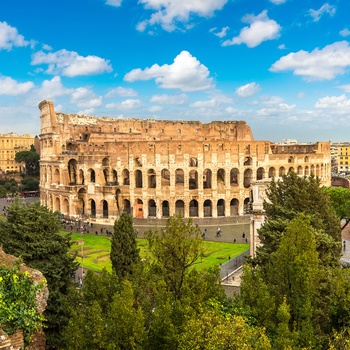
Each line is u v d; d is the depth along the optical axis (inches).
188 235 1545.3
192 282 1450.5
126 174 5836.6
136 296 1350.9
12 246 1796.3
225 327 1031.6
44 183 6048.2
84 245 3737.7
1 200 7347.4
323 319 1441.9
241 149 5428.2
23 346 982.4
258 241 2482.8
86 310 1315.2
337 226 2084.2
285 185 2233.0
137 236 4119.1
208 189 5305.1
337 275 1493.6
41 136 6097.4
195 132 6978.4
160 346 1152.8
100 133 6200.8
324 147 6456.7
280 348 1114.7
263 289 1342.3
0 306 926.4
